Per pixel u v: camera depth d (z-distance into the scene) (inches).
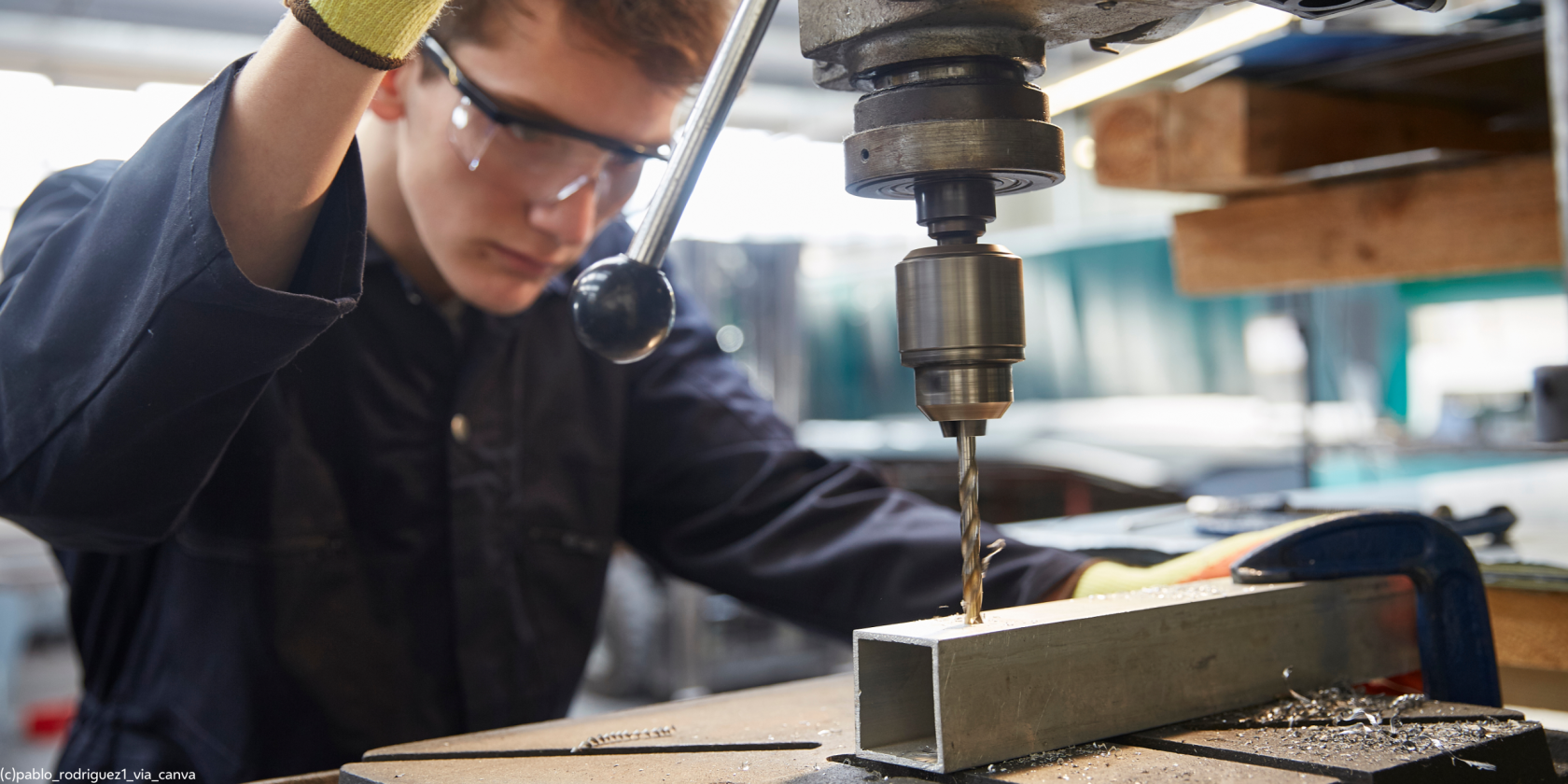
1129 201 190.7
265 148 24.3
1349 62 52.7
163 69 116.4
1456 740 24.1
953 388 23.0
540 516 47.6
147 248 25.1
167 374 25.8
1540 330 128.7
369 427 43.1
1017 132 22.4
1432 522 31.2
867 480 47.9
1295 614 29.3
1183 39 45.7
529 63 33.9
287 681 40.9
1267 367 152.0
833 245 198.4
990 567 38.4
